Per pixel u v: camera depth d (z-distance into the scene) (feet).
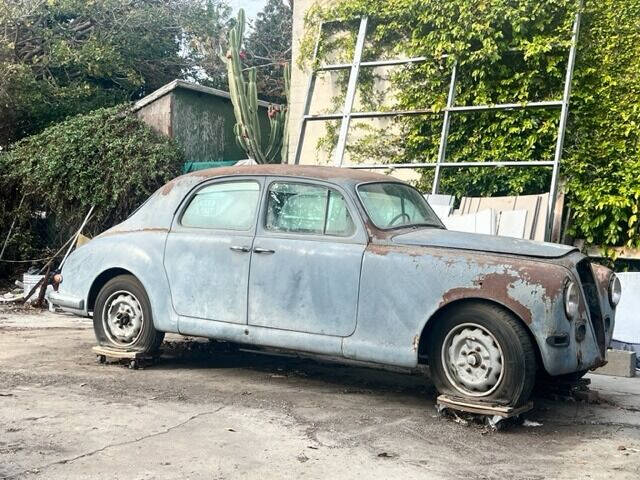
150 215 22.47
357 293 18.37
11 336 28.58
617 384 23.11
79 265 23.00
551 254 17.48
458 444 15.75
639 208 31.01
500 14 33.76
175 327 21.12
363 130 38.96
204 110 49.93
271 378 21.59
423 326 17.54
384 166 35.50
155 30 72.38
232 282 20.16
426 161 36.91
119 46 67.67
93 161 43.62
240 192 21.04
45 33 61.82
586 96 32.68
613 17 32.58
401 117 37.73
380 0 37.86
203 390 19.79
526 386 16.65
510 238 18.98
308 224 19.66
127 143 43.68
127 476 13.29
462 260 17.39
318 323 18.84
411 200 21.44
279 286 19.44
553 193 30.32
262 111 55.67
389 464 14.28
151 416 17.16
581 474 14.10
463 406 17.06
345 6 38.73
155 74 74.02
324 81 40.55
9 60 55.47
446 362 17.57
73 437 15.51
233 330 20.07
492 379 16.90
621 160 31.89
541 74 33.73
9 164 45.19
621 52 32.42
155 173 42.83
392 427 16.79
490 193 34.91
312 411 17.97
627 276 27.37
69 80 63.72
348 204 19.26
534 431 17.08
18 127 55.47
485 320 16.92
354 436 16.03
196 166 44.37
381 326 18.04
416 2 36.22
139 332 22.13
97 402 18.33
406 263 17.92
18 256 45.78
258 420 17.01
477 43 35.27
